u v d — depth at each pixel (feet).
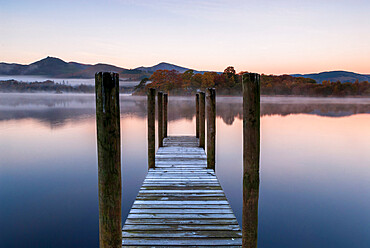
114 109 6.20
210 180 15.66
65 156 30.94
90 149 34.71
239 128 59.98
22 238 13.33
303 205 17.74
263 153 33.91
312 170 26.11
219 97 233.35
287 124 65.21
